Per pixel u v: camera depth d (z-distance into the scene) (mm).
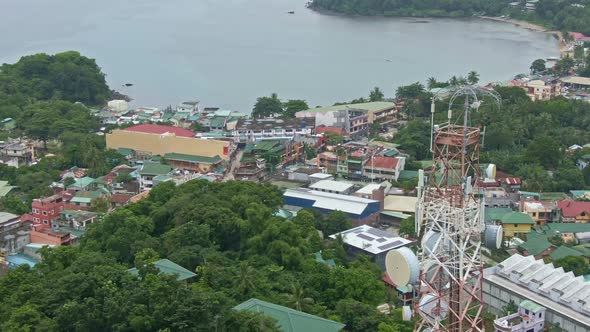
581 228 119500
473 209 49344
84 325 67938
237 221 99438
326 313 78875
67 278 75688
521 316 84750
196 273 85688
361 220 123188
